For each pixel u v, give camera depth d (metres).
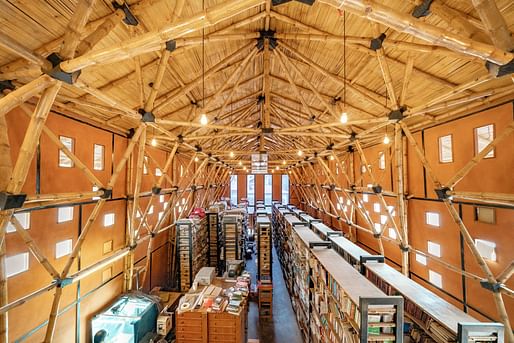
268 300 8.10
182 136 7.34
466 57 3.54
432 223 6.11
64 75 2.62
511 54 2.19
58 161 4.71
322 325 5.29
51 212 4.54
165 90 6.27
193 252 9.59
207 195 15.58
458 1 3.34
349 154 11.20
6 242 3.70
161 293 7.80
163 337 5.72
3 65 3.48
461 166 5.22
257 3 2.18
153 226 8.84
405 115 4.71
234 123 11.77
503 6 3.20
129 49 2.46
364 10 2.17
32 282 4.09
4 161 3.31
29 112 3.90
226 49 6.16
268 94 7.23
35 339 4.11
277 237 15.52
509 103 4.23
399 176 5.71
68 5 3.15
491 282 3.74
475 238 4.90
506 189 4.25
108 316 5.39
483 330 2.63
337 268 4.70
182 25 2.30
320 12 4.73
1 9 2.92
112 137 6.43
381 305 3.18
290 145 15.99
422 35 2.27
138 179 5.72
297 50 6.30
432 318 3.20
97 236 5.80
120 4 3.56
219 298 5.75
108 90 5.06
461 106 5.12
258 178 21.23
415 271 6.77
